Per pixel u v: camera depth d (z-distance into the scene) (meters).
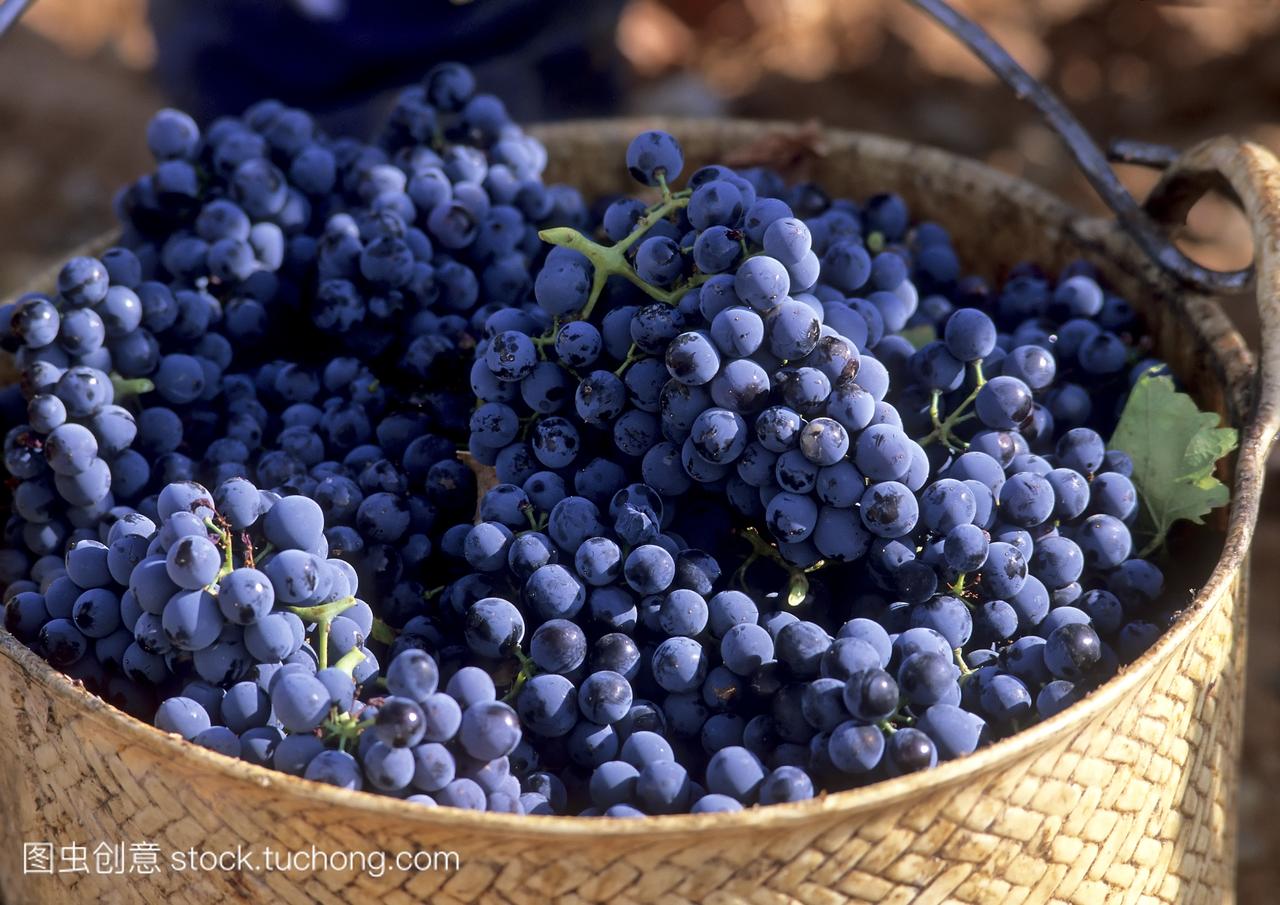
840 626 0.81
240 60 1.25
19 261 1.77
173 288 0.89
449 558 0.82
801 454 0.78
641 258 0.80
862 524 0.78
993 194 0.96
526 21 1.30
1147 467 0.84
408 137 0.93
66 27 2.14
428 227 0.89
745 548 0.81
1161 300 0.90
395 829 0.72
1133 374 0.88
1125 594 0.82
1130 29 1.92
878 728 0.75
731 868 0.72
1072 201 1.75
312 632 0.78
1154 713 0.76
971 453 0.81
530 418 0.82
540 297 0.81
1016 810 0.74
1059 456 0.83
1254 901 1.10
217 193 0.90
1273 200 0.85
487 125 0.93
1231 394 0.86
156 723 0.76
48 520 0.84
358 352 0.88
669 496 0.81
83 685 0.77
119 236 0.94
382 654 0.82
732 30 2.00
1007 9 1.97
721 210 0.80
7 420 0.87
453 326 0.87
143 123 1.98
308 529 0.78
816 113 1.89
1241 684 0.83
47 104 1.99
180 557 0.76
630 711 0.78
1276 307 0.83
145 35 2.14
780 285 0.78
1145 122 1.84
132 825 0.76
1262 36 1.88
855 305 0.83
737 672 0.77
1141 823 0.77
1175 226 0.92
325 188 0.91
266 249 0.89
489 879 0.73
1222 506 0.84
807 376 0.78
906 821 0.73
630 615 0.79
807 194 0.92
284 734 0.76
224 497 0.78
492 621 0.78
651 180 0.83
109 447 0.84
